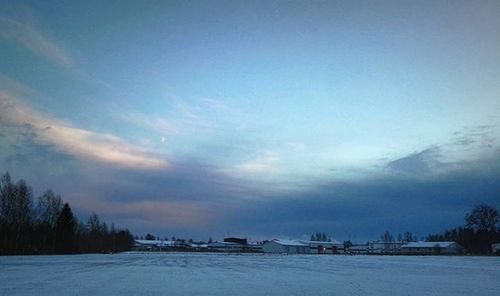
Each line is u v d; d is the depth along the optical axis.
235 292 24.34
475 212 171.50
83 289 25.27
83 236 173.50
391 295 23.05
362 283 30.69
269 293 23.86
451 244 185.62
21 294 22.56
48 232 140.62
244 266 59.22
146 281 31.52
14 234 120.12
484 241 171.75
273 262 77.12
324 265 63.41
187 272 43.56
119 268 50.41
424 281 32.69
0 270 45.09
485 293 24.16
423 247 195.38
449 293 24.09
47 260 77.81
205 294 23.17
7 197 118.56
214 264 66.00
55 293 23.08
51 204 141.88
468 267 56.25
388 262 77.56
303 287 27.47
